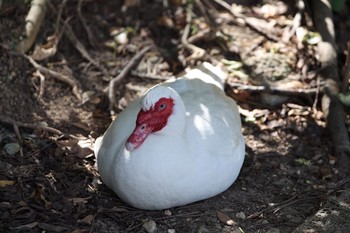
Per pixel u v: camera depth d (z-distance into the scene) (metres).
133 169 7.41
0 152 8.50
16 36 10.01
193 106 8.13
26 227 7.43
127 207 7.91
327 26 10.98
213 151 7.76
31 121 9.23
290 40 11.05
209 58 10.66
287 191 8.54
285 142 9.52
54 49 10.34
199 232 7.64
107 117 9.62
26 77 9.77
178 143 7.48
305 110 10.06
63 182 8.20
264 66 10.57
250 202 8.25
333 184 8.70
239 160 8.15
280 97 10.17
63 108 9.66
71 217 7.68
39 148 8.67
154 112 7.34
